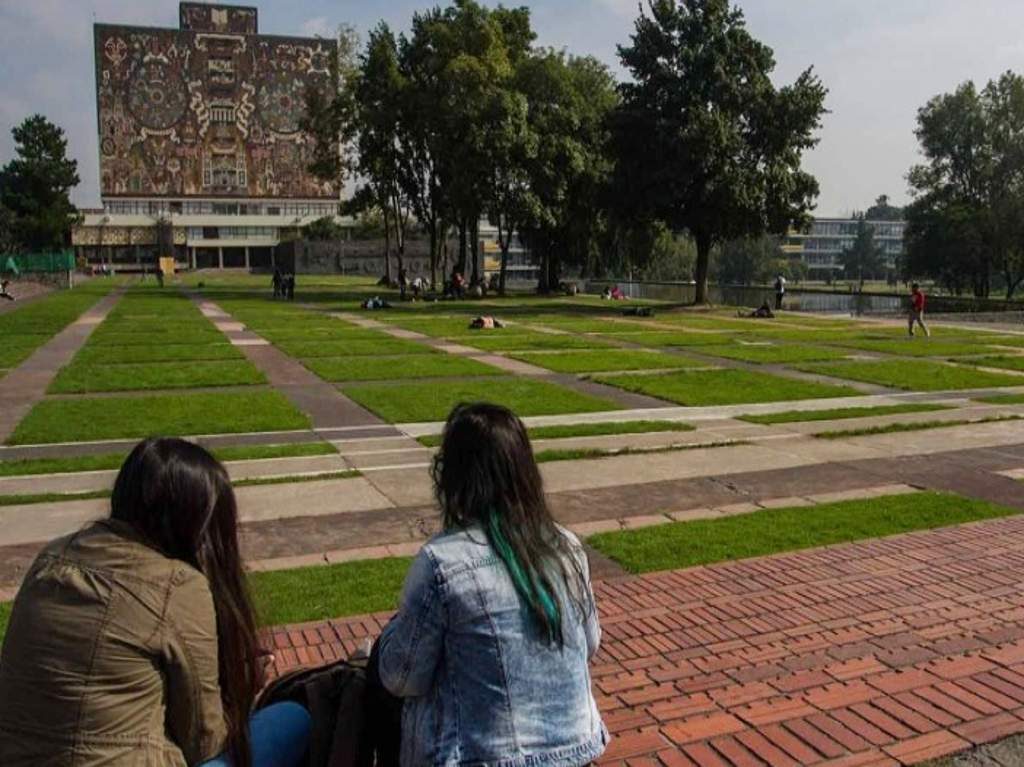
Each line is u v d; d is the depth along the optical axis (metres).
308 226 117.31
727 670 4.59
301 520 7.55
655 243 55.38
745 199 38.53
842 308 46.84
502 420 2.50
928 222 57.00
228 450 10.27
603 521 7.51
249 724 2.55
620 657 4.76
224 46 114.31
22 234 90.75
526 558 2.34
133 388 15.54
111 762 2.12
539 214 46.50
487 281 65.56
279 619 5.24
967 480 9.04
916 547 6.69
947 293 76.81
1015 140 54.69
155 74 112.88
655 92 40.53
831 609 5.45
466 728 2.27
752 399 14.70
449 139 47.75
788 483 8.93
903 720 4.02
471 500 2.41
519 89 47.78
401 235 59.44
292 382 16.62
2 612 5.40
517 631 2.29
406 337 25.94
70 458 9.91
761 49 40.53
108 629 2.13
